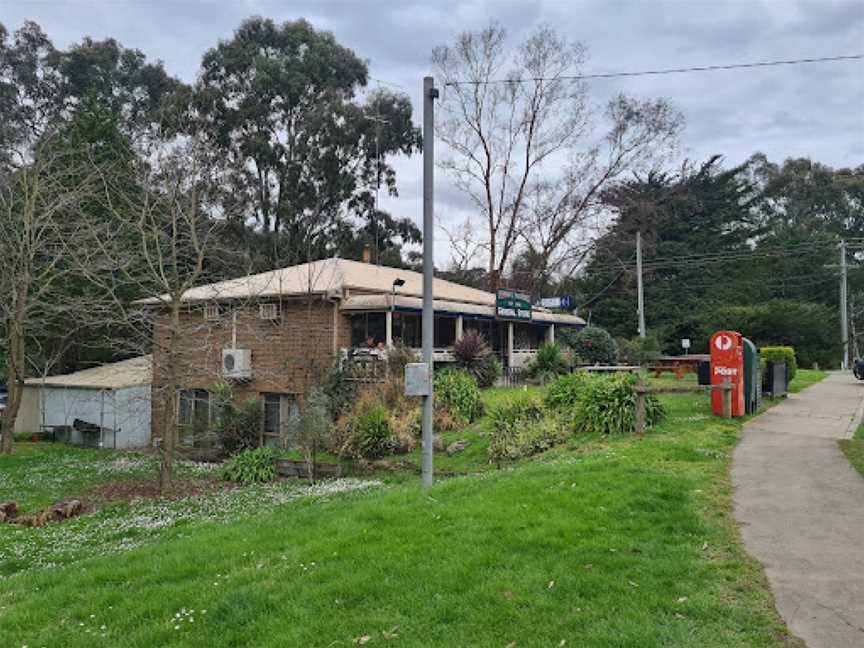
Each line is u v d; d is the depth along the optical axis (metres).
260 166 40.62
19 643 4.82
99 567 6.68
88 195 21.47
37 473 17.38
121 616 5.15
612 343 26.06
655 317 40.97
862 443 9.89
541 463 9.95
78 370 30.80
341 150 41.38
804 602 4.53
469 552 5.61
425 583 5.07
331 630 4.49
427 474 8.84
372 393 16.84
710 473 8.14
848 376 26.98
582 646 4.02
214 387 20.23
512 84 39.12
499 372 21.77
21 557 8.43
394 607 4.75
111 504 13.02
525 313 25.30
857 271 48.34
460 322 22.03
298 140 41.12
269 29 41.84
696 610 4.39
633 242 42.12
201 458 19.28
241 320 19.62
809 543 5.68
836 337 39.19
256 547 6.60
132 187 23.98
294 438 15.52
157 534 9.31
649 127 38.75
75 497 13.99
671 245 43.12
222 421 19.36
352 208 43.44
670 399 15.42
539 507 6.75
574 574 5.02
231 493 13.26
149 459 19.64
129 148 25.47
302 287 20.17
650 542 5.68
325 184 41.69
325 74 42.31
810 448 9.61
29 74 42.59
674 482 7.55
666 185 44.16
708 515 6.46
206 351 19.78
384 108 41.66
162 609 5.18
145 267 19.33
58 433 24.98
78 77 44.19
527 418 13.67
